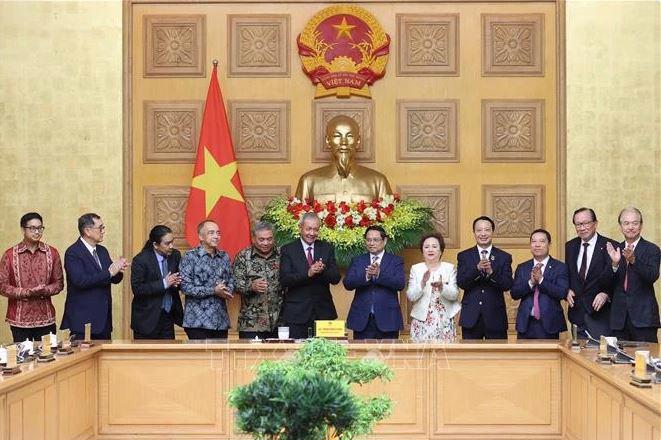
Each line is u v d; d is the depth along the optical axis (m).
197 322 6.95
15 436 4.84
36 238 7.14
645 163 9.16
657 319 6.79
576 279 7.07
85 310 6.99
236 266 7.14
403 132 9.25
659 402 4.17
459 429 6.18
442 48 9.27
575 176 9.18
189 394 6.18
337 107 9.25
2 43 9.16
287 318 6.92
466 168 9.27
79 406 5.89
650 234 9.14
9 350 5.02
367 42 9.22
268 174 9.25
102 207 9.16
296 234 8.32
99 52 9.18
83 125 9.17
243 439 5.78
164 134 9.25
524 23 9.27
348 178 8.83
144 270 7.05
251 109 9.27
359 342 6.29
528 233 9.24
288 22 9.27
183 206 9.23
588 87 9.20
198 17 9.27
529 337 6.84
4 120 9.14
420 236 8.58
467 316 7.01
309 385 3.11
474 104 9.27
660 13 9.17
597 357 5.60
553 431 6.18
